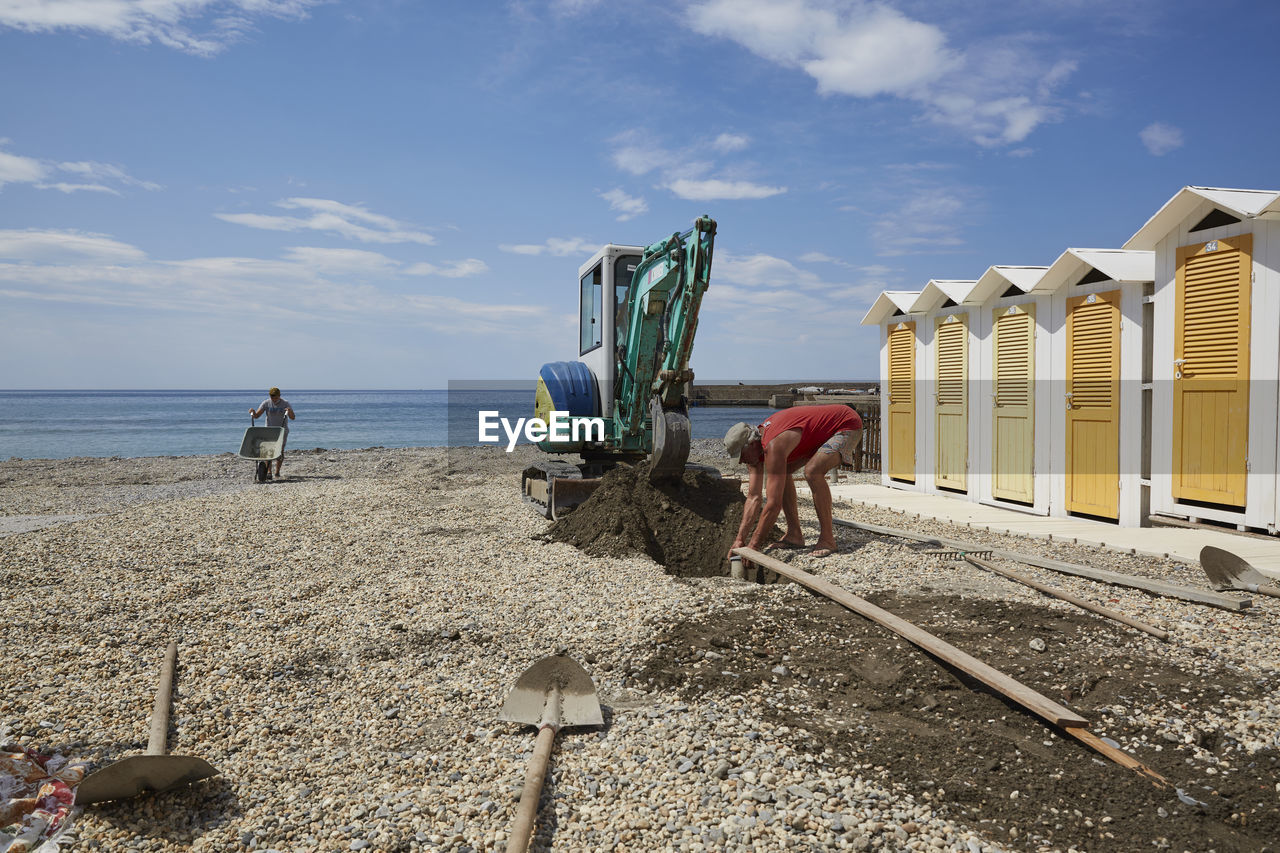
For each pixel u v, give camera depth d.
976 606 5.24
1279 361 6.88
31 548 8.05
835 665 4.27
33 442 34.69
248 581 6.66
